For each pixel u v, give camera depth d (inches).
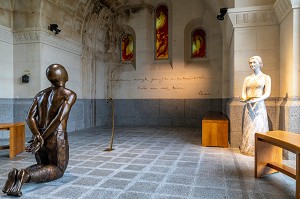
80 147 279.1
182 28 508.7
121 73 543.8
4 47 354.6
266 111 249.4
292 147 132.6
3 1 351.3
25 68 364.5
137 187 150.0
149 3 526.0
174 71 514.6
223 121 280.1
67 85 416.5
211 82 496.7
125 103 539.8
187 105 507.2
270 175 174.7
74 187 149.3
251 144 236.1
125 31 548.1
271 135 162.1
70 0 404.8
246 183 158.1
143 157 229.5
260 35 278.2
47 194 137.9
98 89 520.7
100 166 197.5
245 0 277.4
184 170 186.7
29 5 356.2
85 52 468.8
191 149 267.9
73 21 428.8
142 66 530.3
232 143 282.8
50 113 158.4
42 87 362.6
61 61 403.2
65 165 162.4
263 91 239.6
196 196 136.4
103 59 542.3
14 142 235.3
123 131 429.7
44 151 158.1
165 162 210.8
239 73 284.8
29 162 214.2
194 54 519.8
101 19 509.0
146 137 358.0
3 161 218.1
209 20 496.7
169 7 526.9
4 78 355.9
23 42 365.4
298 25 224.4
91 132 414.9
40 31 355.6
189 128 475.8
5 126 228.7
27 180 139.3
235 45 285.6
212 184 155.9
